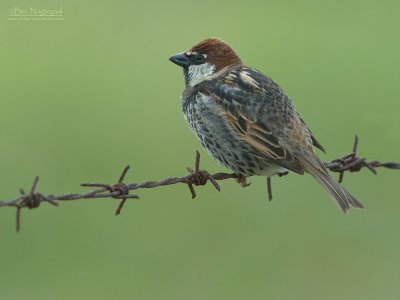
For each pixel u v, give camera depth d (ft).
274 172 32.96
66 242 44.83
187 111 34.19
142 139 51.44
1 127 52.60
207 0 70.85
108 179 47.80
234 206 47.01
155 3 69.36
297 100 55.06
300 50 62.08
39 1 66.18
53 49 61.57
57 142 51.24
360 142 50.83
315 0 71.46
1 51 61.05
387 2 71.31
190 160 49.52
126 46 62.28
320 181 31.19
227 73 33.73
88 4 68.23
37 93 56.18
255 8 69.31
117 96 56.34
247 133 32.14
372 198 47.21
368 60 60.23
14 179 47.34
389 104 54.54
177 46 62.03
